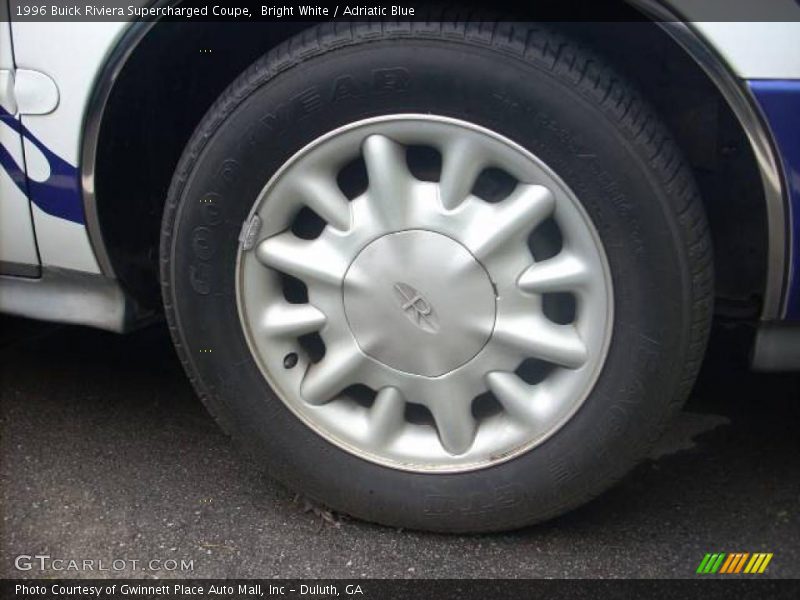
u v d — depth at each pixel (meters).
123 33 1.81
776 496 2.15
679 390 1.80
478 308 1.81
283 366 1.96
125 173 2.04
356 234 1.83
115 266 2.07
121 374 2.75
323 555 1.97
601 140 1.66
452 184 1.76
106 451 2.35
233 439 2.05
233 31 1.92
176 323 1.97
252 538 2.03
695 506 2.12
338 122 1.76
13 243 2.09
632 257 1.72
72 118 1.90
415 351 1.86
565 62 1.65
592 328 1.79
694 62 1.79
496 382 1.86
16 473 2.26
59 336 2.99
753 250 1.93
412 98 1.71
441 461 1.94
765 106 1.61
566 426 1.85
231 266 1.90
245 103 1.77
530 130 1.69
